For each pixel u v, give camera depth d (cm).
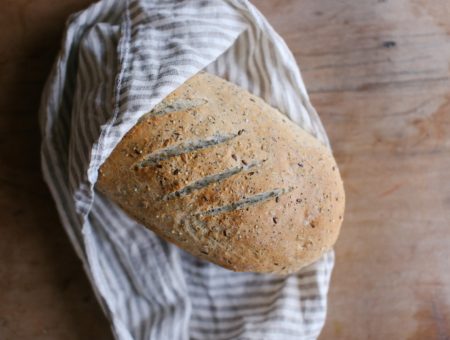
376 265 59
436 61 59
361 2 59
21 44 56
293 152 50
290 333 54
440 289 58
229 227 49
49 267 56
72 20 52
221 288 56
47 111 52
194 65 49
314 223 50
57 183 53
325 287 54
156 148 48
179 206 48
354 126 59
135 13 51
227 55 56
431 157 59
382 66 59
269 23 58
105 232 53
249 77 56
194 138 48
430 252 59
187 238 50
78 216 52
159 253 54
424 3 59
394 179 59
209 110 49
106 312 53
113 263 54
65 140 53
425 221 59
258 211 49
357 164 59
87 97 49
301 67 59
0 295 56
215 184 48
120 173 48
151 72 48
